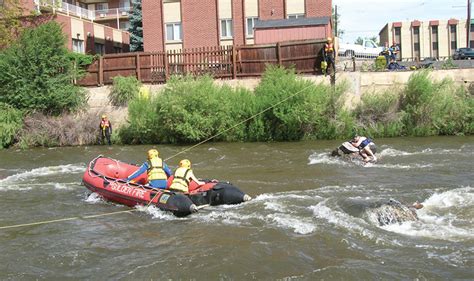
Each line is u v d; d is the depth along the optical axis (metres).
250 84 23.00
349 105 21.66
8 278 6.80
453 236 7.78
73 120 22.86
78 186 13.09
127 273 6.82
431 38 75.44
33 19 31.33
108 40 41.69
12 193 12.31
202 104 20.56
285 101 20.19
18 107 23.33
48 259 7.48
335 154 15.70
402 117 20.80
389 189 11.23
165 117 20.84
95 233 8.76
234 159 16.52
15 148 22.08
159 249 7.73
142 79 24.42
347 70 23.27
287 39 27.08
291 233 8.15
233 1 31.66
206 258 7.20
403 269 6.60
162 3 32.59
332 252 7.27
